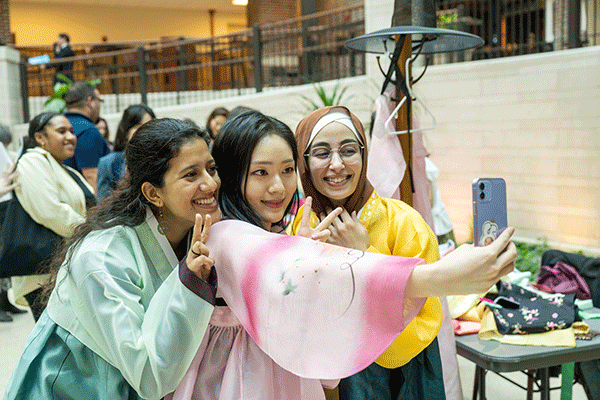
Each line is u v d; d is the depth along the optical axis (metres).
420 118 6.87
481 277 0.96
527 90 6.01
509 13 8.69
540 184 6.00
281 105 7.89
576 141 5.70
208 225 1.16
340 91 7.31
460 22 7.07
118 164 3.08
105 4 16.48
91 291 1.23
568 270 2.78
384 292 1.02
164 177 1.27
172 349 1.13
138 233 1.34
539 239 6.02
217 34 17.53
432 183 3.76
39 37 16.19
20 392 1.32
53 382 1.30
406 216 1.77
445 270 0.98
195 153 1.27
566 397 2.24
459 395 2.05
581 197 5.70
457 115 6.58
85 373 1.32
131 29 16.81
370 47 2.47
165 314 1.15
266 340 1.16
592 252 5.58
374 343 1.05
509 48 6.76
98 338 1.26
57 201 3.07
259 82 8.68
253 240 1.25
